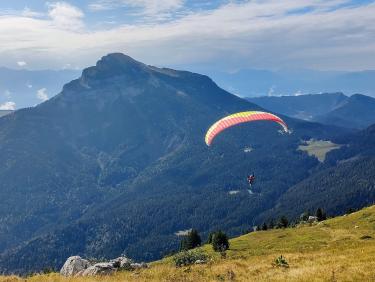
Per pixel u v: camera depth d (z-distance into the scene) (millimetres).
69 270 45812
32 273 45938
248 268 43469
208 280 37625
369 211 123000
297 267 42312
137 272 43375
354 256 45562
